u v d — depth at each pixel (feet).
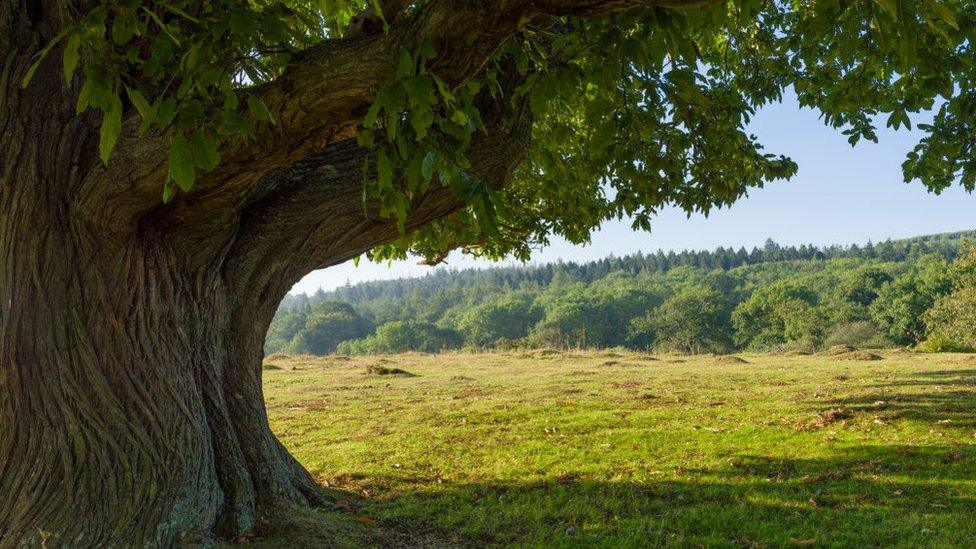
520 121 16.48
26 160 12.74
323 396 50.72
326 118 10.02
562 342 337.31
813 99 24.41
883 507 20.72
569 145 25.20
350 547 16.28
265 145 10.61
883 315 243.60
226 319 16.78
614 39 9.70
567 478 24.93
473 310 404.77
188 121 7.90
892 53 17.31
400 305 583.58
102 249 13.21
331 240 16.97
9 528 12.59
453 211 17.21
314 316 453.17
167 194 7.94
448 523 19.80
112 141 7.52
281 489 17.52
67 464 12.93
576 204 32.07
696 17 8.64
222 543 14.48
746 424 33.42
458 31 8.44
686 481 24.22
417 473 25.94
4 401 13.10
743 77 25.64
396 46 8.81
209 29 8.92
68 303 13.06
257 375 17.83
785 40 22.43
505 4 8.08
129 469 13.30
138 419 13.61
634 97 12.70
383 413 41.27
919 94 20.27
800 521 19.74
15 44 12.69
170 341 14.61
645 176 17.35
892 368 58.54
